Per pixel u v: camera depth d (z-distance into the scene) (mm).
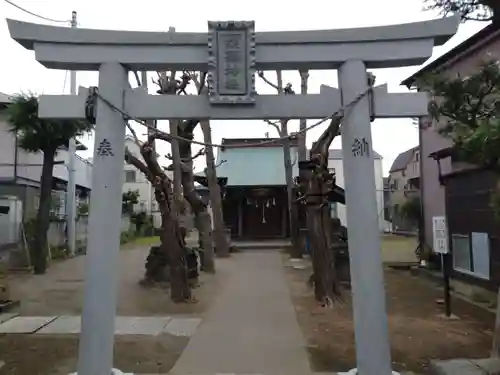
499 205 7395
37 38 5824
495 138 6039
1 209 19219
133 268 18797
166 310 11039
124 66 5961
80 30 5863
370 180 5824
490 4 7660
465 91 7602
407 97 5926
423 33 5895
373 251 5742
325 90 5980
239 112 5902
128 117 5840
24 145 17328
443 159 15367
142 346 8016
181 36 5895
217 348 7922
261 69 6148
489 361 6535
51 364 7023
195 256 15000
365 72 5953
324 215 11977
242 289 14234
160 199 12188
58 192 26672
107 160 5797
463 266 13414
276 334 8836
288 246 28031
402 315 10180
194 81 17156
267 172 31156
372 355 5613
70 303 11750
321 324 9609
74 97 5898
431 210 16938
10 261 18094
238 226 32312
